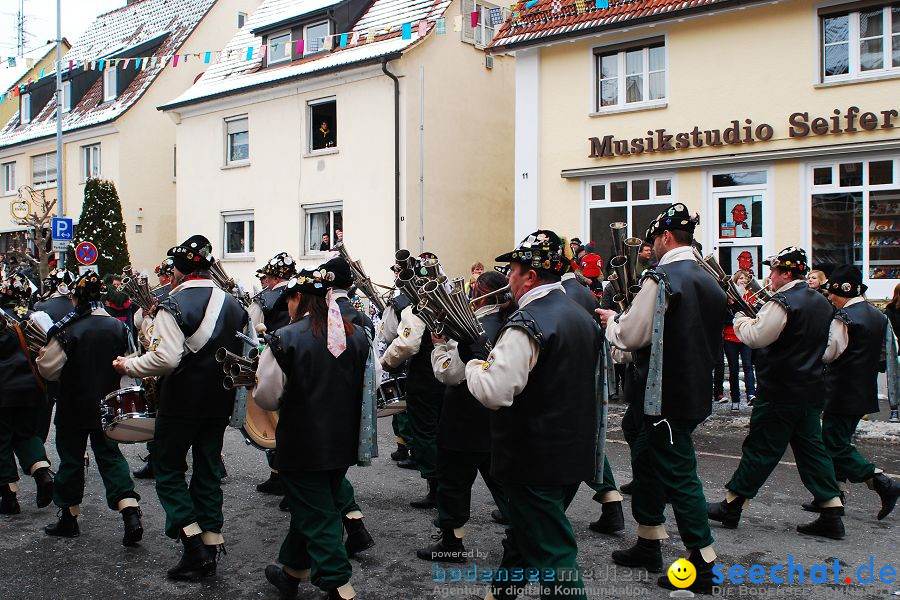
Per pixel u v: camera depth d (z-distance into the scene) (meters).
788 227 12.38
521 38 14.57
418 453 5.90
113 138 23.62
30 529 5.46
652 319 4.21
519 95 14.95
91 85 26.53
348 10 18.66
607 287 8.94
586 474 3.42
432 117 17.30
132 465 7.32
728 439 8.16
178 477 4.59
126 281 6.29
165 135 24.22
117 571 4.66
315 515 3.90
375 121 17.09
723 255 12.98
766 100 12.46
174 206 24.53
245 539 5.24
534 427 3.33
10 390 5.61
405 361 5.98
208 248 4.69
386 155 16.94
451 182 17.77
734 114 12.74
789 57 12.25
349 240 17.62
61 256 17.52
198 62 24.69
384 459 7.55
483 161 18.53
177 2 26.50
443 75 17.55
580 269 8.70
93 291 5.14
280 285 6.93
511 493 3.42
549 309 3.42
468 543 5.11
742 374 12.52
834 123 11.83
